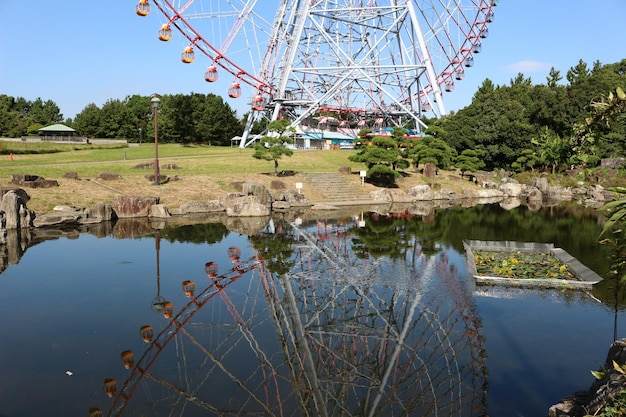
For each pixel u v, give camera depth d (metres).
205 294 18.98
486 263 23.52
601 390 8.23
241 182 50.41
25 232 32.41
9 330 14.93
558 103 78.06
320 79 96.31
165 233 32.59
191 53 64.50
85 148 80.75
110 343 14.03
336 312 17.11
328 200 52.47
